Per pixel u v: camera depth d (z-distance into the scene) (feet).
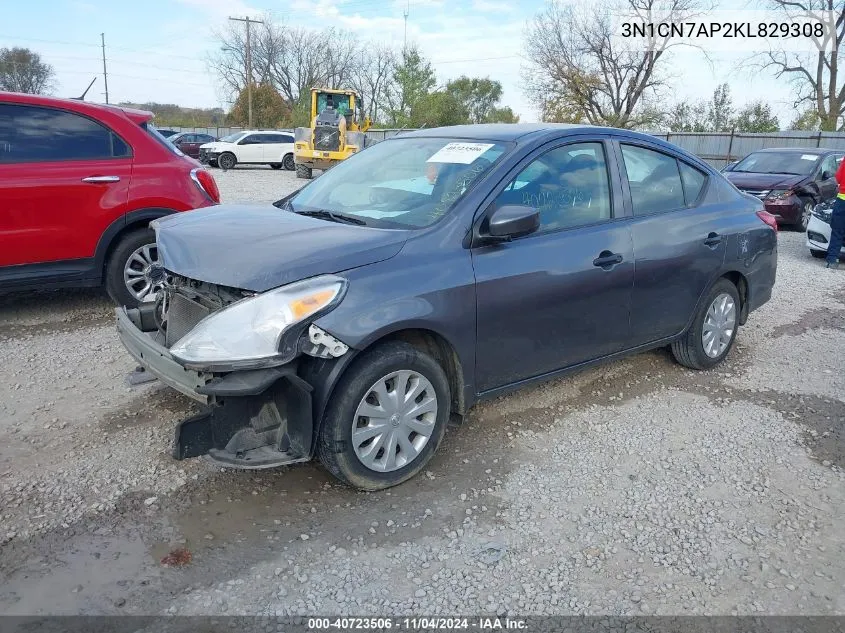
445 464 12.41
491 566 9.72
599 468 12.50
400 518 10.74
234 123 203.51
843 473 12.59
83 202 18.33
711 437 13.85
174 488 11.27
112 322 19.47
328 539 10.15
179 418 13.64
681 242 15.37
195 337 10.05
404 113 165.07
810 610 9.10
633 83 127.75
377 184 13.61
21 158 17.79
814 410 15.33
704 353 16.98
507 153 12.84
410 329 11.35
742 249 17.03
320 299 10.07
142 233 19.39
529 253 12.56
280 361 9.86
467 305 11.64
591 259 13.47
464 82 214.90
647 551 10.18
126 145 19.21
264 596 8.96
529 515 10.96
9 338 17.94
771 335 20.81
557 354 13.43
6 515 10.37
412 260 11.16
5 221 17.44
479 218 12.01
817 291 27.02
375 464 11.14
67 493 11.01
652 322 15.25
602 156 14.39
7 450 12.27
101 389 14.92
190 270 10.89
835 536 10.71
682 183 16.24
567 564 9.82
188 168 20.13
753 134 89.30
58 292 22.30
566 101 130.11
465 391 12.18
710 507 11.36
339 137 80.94
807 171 46.03
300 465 12.14
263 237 11.27
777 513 11.27
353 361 10.71
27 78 232.53
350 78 229.04
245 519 10.55
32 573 9.18
